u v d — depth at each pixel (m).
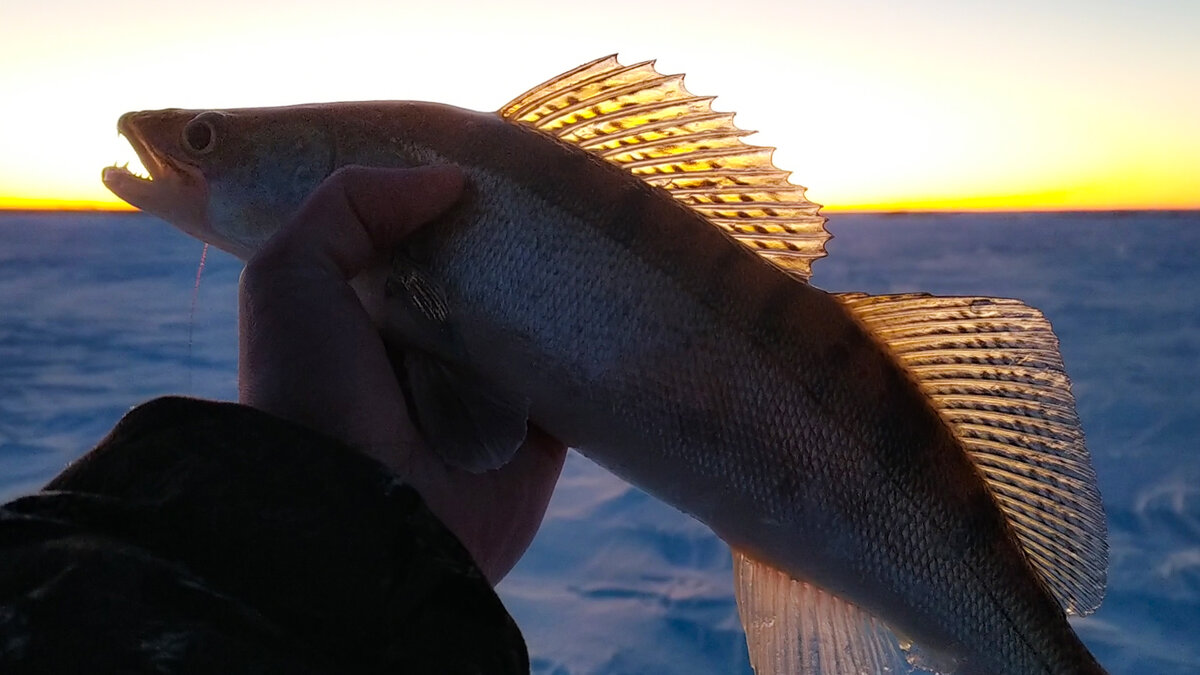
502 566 0.30
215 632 0.13
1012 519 0.32
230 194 0.33
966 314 0.31
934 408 0.32
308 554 0.16
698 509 0.31
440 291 0.30
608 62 0.31
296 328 0.23
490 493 0.30
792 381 0.30
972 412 0.32
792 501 0.30
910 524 0.31
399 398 0.25
